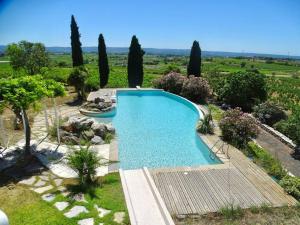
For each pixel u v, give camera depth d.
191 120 14.89
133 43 25.50
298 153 10.27
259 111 14.81
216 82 22.25
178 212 5.96
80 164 6.82
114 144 10.07
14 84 7.96
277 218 5.80
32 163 8.14
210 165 8.34
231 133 10.74
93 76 27.48
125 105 18.59
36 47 20.88
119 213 5.79
